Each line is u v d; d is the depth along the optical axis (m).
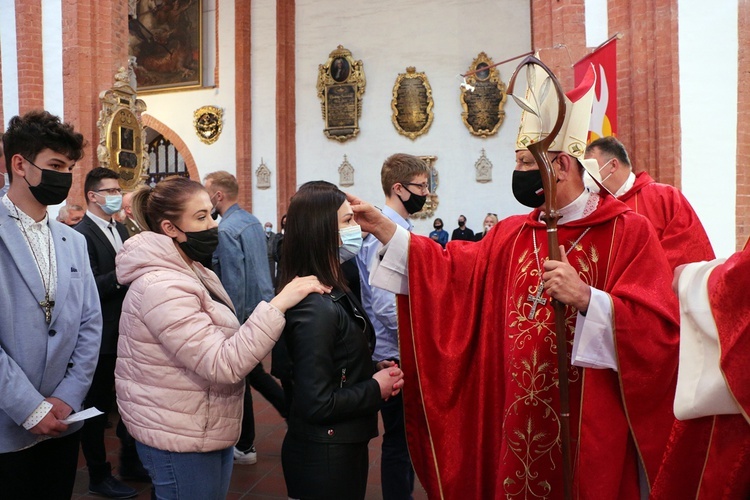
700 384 1.64
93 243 4.11
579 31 7.14
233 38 16.44
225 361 1.95
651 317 2.00
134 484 3.95
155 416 2.04
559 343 1.97
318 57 16.11
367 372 2.12
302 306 1.99
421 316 2.44
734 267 1.57
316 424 2.00
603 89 5.67
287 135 16.17
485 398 2.37
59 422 2.16
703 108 6.13
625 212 2.20
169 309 2.00
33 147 2.19
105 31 9.02
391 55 15.52
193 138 16.86
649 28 6.51
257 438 4.88
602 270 2.16
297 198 2.14
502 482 2.19
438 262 2.49
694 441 1.81
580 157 2.17
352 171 15.78
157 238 2.14
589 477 2.03
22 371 2.16
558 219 2.14
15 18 8.96
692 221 3.20
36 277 2.26
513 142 14.63
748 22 5.98
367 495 3.79
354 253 2.31
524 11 14.58
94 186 4.17
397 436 2.95
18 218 2.29
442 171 15.13
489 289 2.42
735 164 6.03
